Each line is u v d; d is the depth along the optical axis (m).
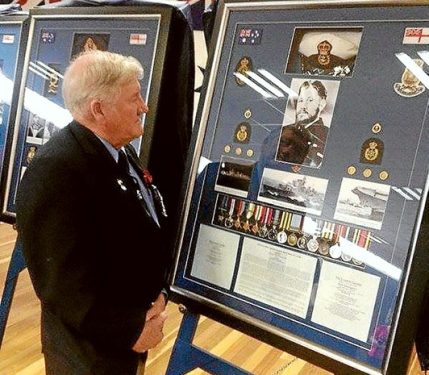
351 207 1.11
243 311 1.25
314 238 1.16
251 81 1.29
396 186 1.05
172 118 1.64
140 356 1.48
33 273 1.27
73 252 1.22
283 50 1.25
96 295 1.25
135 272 1.38
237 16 1.32
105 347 1.37
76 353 1.35
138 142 1.65
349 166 1.12
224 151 1.33
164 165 1.68
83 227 1.24
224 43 1.34
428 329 1.11
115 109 1.32
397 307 1.02
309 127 1.19
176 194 1.72
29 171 1.27
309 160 1.18
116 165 1.35
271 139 1.25
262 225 1.25
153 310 1.38
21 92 1.91
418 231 1.00
